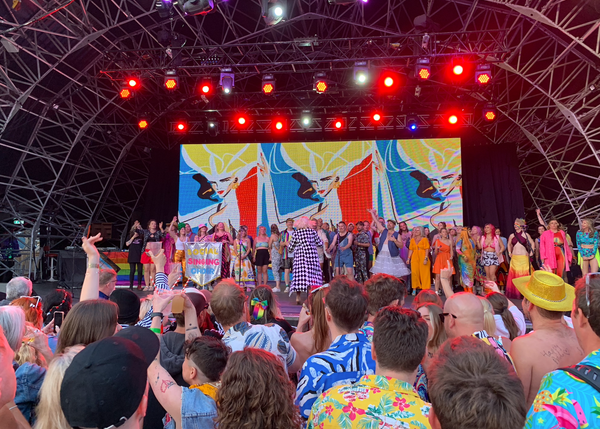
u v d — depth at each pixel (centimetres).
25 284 342
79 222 1435
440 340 259
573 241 1252
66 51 1052
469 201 1353
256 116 1443
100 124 1312
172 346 233
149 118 1325
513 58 1148
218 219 1340
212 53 1094
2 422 155
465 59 1087
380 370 152
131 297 305
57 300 342
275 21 860
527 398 200
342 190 1321
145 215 1412
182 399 165
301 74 1306
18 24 916
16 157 1199
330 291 212
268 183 1344
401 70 1245
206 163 1367
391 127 1438
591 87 1059
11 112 1047
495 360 104
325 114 1370
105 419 106
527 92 1221
